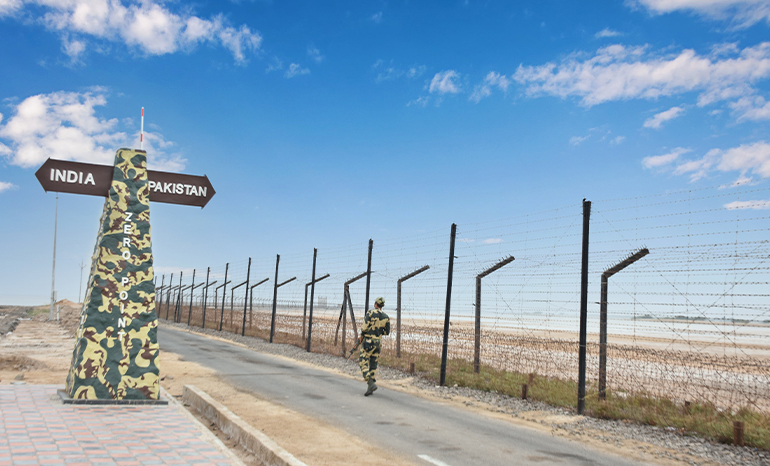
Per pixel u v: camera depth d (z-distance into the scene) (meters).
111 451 5.12
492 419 8.28
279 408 8.39
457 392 10.84
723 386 10.98
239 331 28.70
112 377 7.78
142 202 8.41
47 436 5.58
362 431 6.98
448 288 12.04
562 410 9.12
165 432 6.07
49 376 11.30
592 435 7.36
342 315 18.91
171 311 51.59
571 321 11.34
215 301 34.41
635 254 8.84
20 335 24.22
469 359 15.60
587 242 9.28
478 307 12.82
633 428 7.80
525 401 9.90
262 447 5.41
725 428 7.18
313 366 14.91
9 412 6.71
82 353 7.67
